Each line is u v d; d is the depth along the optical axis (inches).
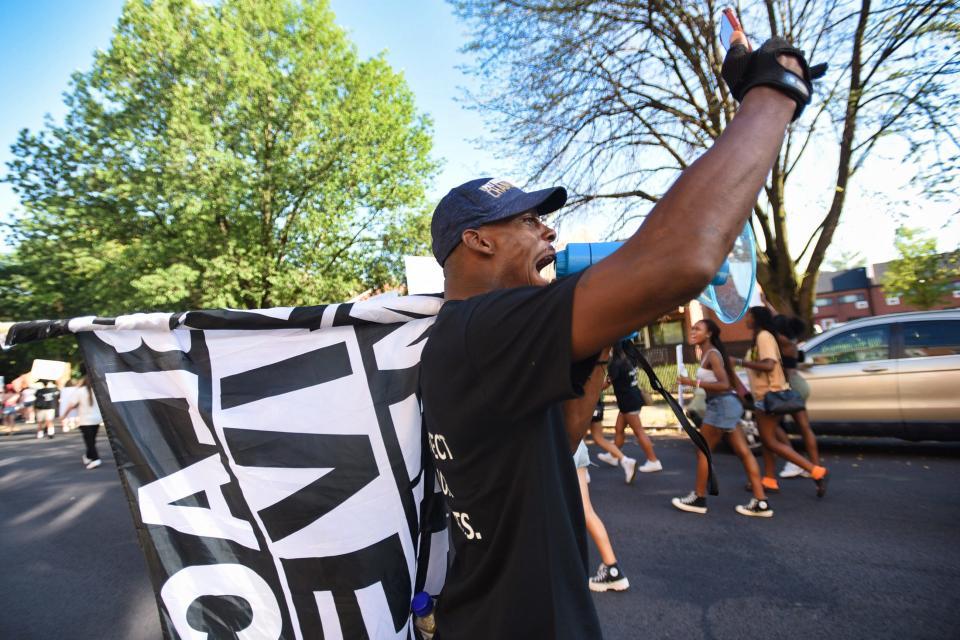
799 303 434.9
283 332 58.6
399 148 638.5
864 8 348.5
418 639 53.6
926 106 319.6
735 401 177.6
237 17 550.9
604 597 125.3
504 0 394.3
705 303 48.8
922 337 238.5
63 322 57.1
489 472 33.1
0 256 860.0
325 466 55.7
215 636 52.9
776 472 228.2
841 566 131.6
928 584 119.0
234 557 54.4
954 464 221.1
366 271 647.1
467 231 39.6
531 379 27.6
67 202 578.6
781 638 103.3
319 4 584.1
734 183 24.6
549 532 31.9
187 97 512.4
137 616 130.9
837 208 402.6
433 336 34.5
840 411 249.0
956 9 307.1
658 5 382.3
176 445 56.4
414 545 55.7
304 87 560.4
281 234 607.8
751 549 146.6
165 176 505.7
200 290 550.3
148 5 522.0
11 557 181.3
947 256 394.3
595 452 301.3
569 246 45.8
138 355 57.5
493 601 33.6
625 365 244.7
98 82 555.5
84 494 270.1
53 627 127.9
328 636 53.0
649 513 184.1
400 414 56.7
